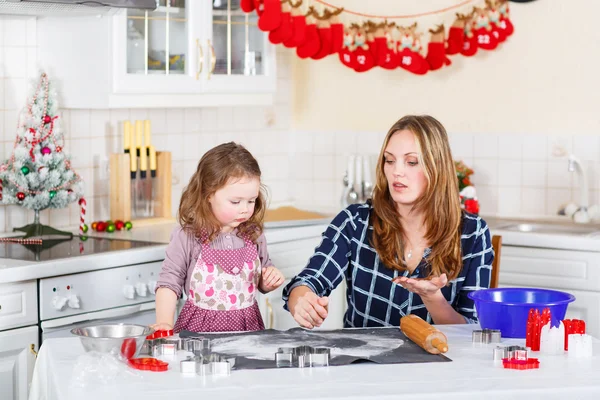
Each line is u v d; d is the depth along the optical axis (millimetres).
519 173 4363
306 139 4871
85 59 3619
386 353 2041
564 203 4270
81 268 3082
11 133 3598
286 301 2465
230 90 4074
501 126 4398
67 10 3371
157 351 2021
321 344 2121
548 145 4285
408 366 1946
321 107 4836
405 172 2406
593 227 4031
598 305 3688
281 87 4848
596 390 1797
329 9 4621
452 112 4512
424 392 1758
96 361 1841
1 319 2871
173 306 2510
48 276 2988
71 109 3797
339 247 2557
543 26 4258
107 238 3555
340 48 4309
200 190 2514
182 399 1703
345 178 4508
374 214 2562
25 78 3629
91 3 3221
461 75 4469
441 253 2432
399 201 2428
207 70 3953
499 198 4414
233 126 4590
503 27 4277
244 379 1836
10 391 2932
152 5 3387
